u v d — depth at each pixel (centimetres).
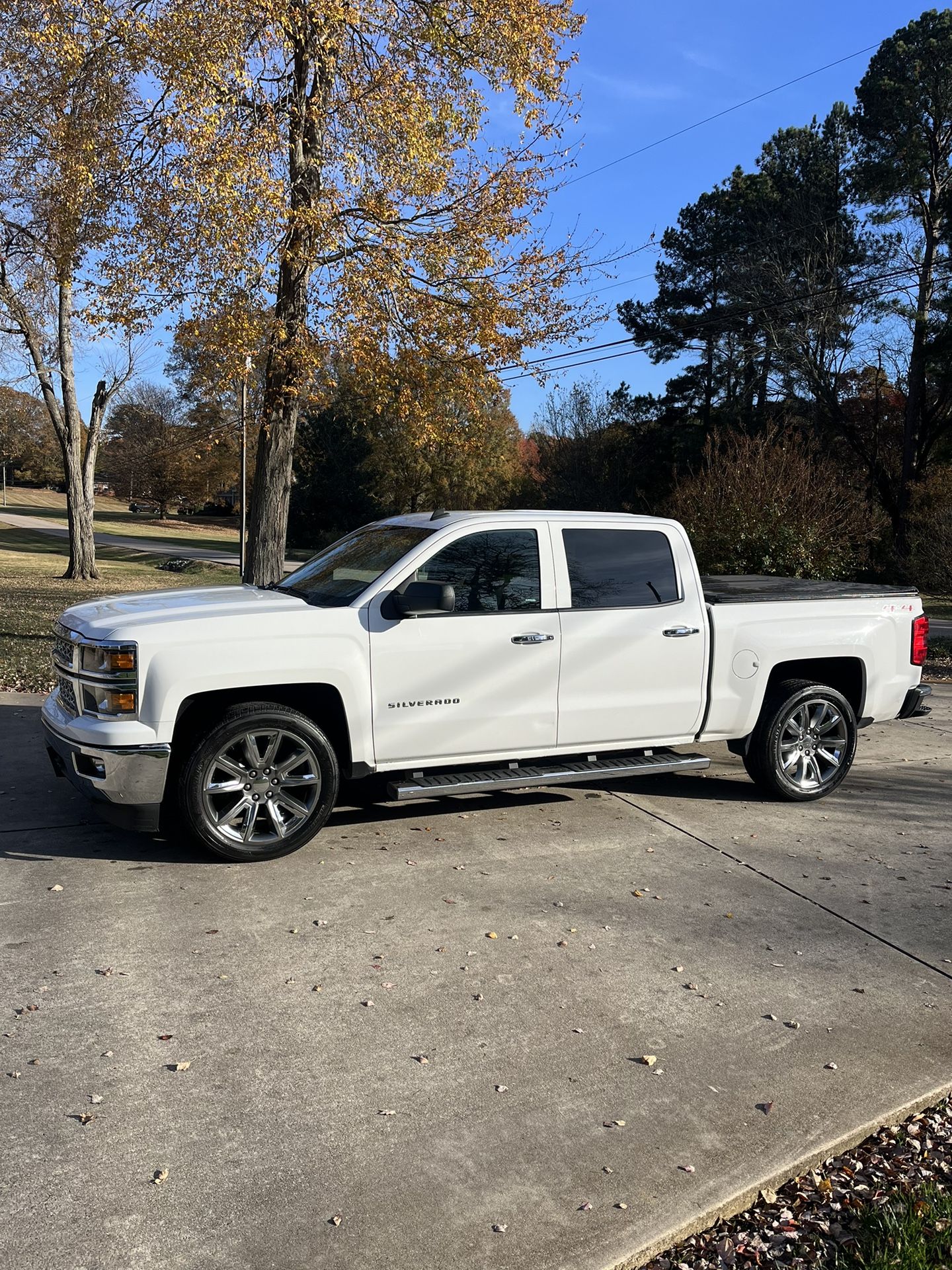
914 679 711
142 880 488
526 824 605
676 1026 365
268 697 526
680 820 627
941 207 3525
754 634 643
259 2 1067
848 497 1678
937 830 620
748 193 4331
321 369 1272
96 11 1106
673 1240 258
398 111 1204
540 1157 287
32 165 1431
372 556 586
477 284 1310
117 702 484
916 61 3444
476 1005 375
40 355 2802
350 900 472
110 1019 356
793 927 459
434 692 548
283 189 1134
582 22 1304
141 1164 278
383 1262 245
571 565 593
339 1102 311
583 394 5269
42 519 7450
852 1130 302
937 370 3450
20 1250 244
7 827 562
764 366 4150
